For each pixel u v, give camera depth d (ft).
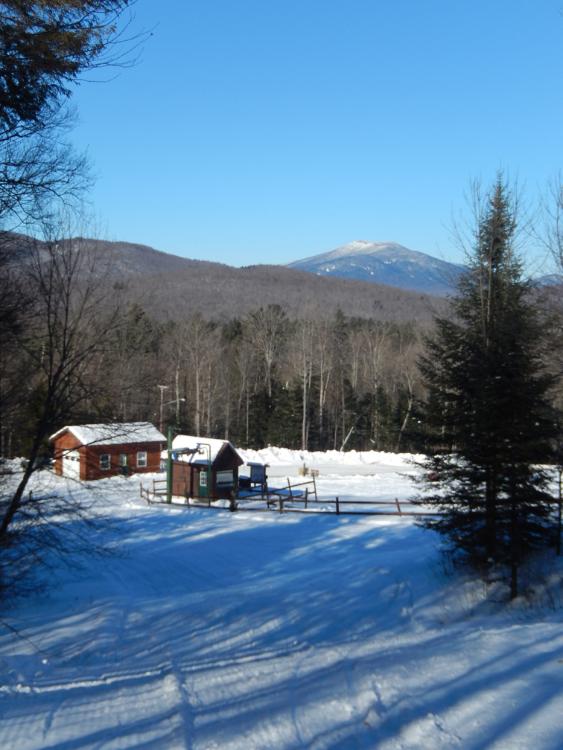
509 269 66.85
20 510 49.47
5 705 28.17
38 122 39.04
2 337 45.75
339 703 27.55
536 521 63.21
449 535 66.18
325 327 254.47
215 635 44.96
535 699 26.35
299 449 239.71
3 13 34.17
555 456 61.72
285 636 45.78
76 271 51.88
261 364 270.87
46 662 36.37
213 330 263.90
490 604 57.62
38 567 67.05
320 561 79.61
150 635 44.37
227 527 102.37
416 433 66.64
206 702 28.53
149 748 23.06
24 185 39.78
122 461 156.87
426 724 24.41
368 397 258.78
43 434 49.26
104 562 75.66
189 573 73.10
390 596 61.87
